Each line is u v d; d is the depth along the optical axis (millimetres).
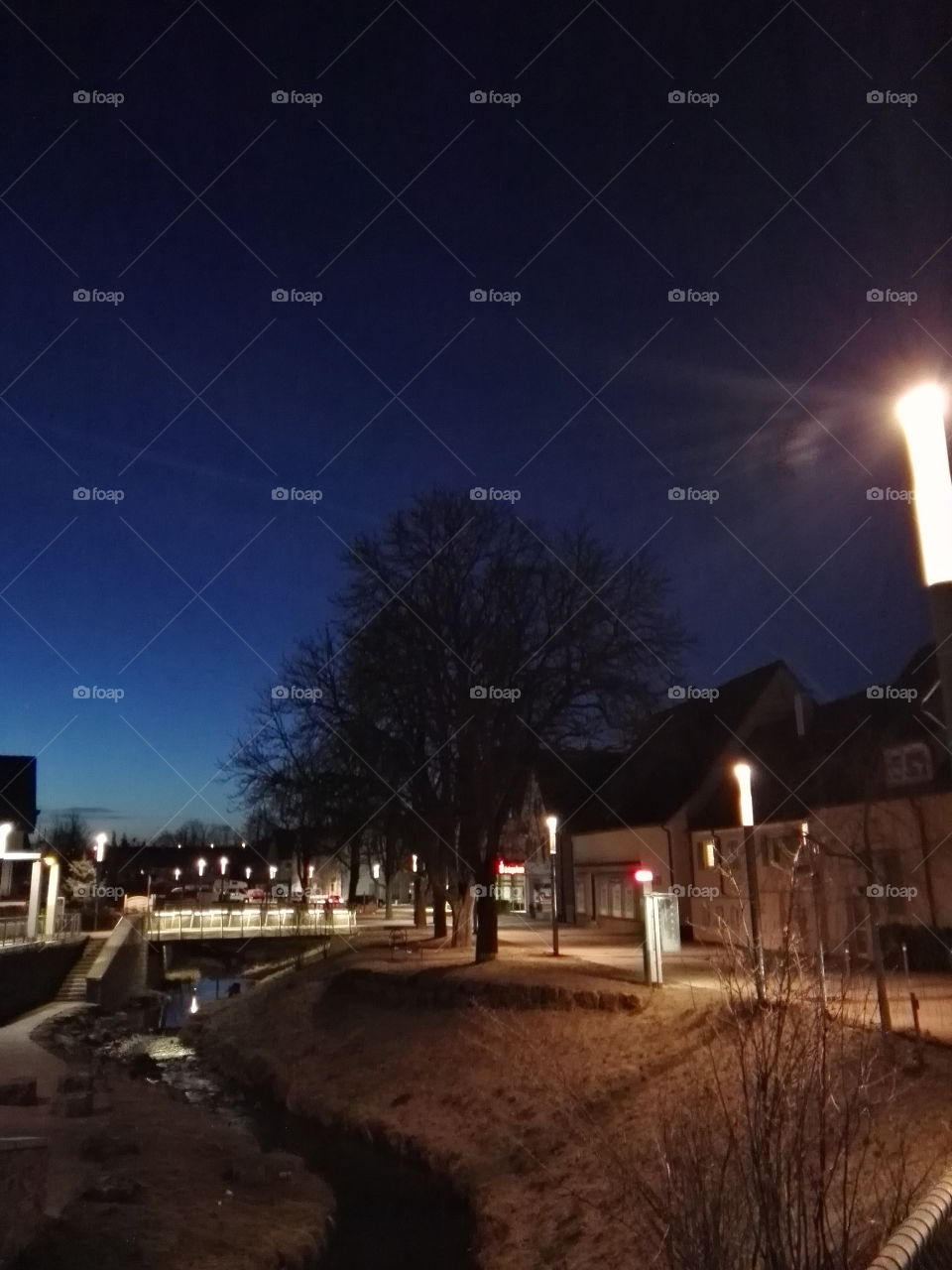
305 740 33625
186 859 126750
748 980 6676
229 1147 19281
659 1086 16797
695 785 40969
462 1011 25094
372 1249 15180
